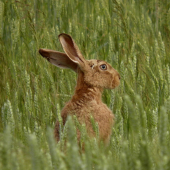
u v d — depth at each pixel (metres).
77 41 13.54
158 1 16.67
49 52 11.17
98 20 14.80
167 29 14.98
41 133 8.52
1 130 10.19
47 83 11.91
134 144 7.02
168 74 11.17
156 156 6.32
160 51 12.97
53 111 11.09
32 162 5.25
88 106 9.84
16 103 10.48
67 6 16.31
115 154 8.00
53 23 15.21
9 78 12.28
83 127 8.08
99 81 10.60
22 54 13.18
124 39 14.58
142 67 12.36
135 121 5.74
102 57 13.86
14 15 15.00
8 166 5.22
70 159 5.47
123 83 11.02
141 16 15.58
